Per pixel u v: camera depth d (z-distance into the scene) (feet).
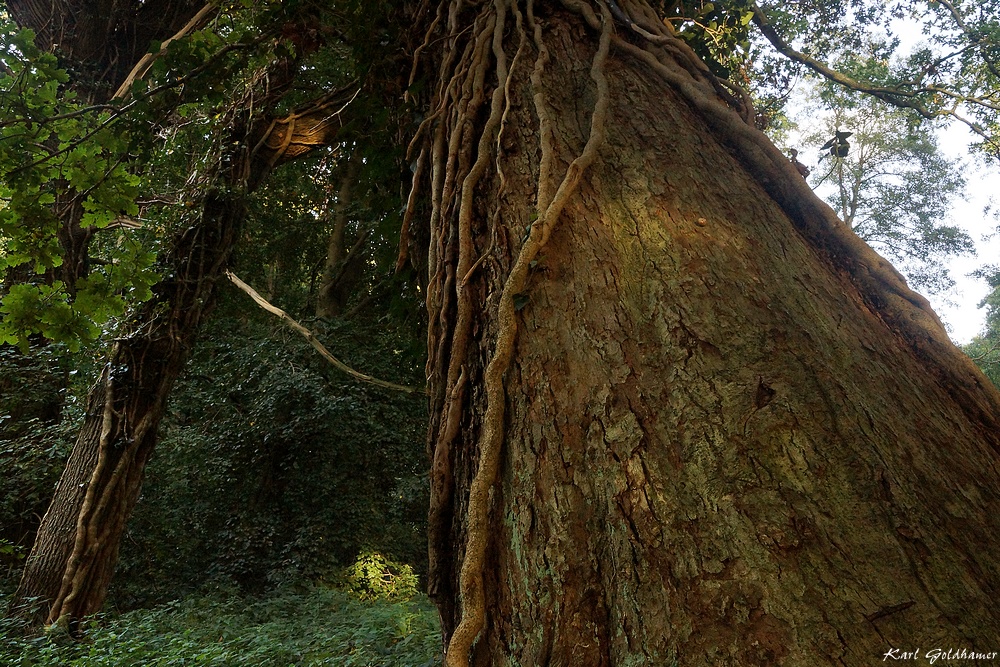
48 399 25.73
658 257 4.67
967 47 19.31
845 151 10.93
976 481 3.76
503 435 4.48
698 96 6.21
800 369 4.01
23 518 23.77
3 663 15.19
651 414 3.97
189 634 16.84
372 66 9.93
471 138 6.29
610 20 6.70
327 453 34.86
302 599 26.96
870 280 5.27
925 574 3.23
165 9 27.53
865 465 3.60
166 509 30.27
